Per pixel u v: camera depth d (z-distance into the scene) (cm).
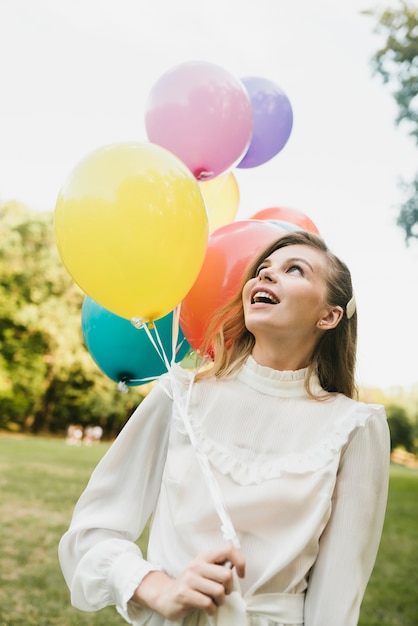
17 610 460
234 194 254
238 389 140
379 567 640
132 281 154
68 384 1897
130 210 150
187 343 201
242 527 126
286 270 144
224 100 208
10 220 1903
